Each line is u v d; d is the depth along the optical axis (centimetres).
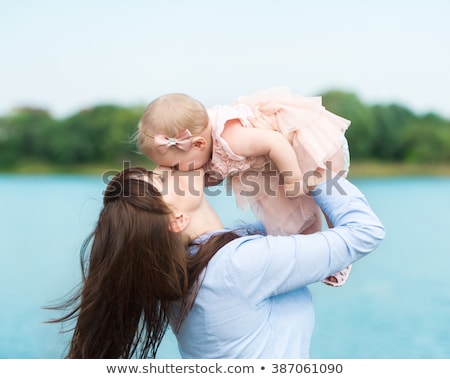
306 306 196
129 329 190
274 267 180
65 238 1080
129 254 180
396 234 1102
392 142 2602
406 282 791
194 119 201
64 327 253
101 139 2625
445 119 2639
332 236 184
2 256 945
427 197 1647
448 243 1019
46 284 783
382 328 615
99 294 186
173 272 181
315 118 212
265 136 207
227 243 188
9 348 560
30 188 1934
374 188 1934
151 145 203
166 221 181
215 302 183
